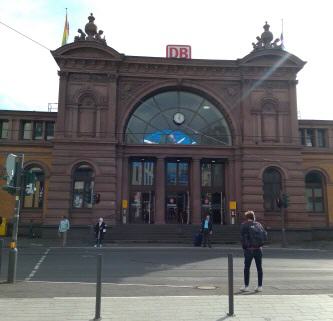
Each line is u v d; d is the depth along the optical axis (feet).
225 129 133.90
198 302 32.83
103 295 37.24
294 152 129.18
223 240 114.11
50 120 137.59
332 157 142.20
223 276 53.01
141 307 31.07
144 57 129.80
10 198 131.03
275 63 132.36
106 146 124.57
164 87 131.44
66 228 99.25
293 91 132.67
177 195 132.36
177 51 134.82
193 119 133.49
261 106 131.13
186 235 115.34
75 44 126.31
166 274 54.70
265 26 135.44
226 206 130.72
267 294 37.86
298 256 82.84
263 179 128.77
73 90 127.03
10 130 135.33
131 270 58.23
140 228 116.47
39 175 133.59
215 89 132.57
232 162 129.90
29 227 128.36
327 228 137.39
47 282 45.39
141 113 132.16
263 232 40.98
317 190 141.38
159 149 128.88
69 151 123.34
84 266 61.82
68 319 27.73
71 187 122.42
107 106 127.03
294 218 125.80
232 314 28.81
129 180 130.41
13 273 44.47
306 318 28.17
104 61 127.85
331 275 54.13
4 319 27.71
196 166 129.29
